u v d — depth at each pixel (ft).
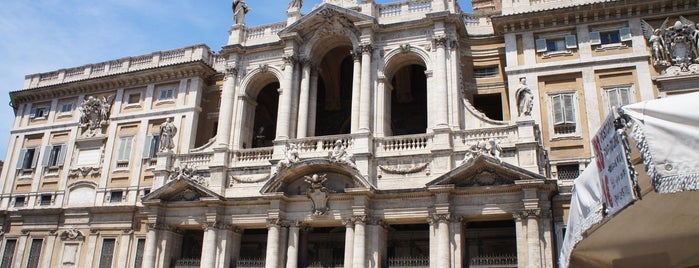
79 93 128.57
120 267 107.24
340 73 120.37
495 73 101.45
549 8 95.45
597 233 36.68
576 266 39.60
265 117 125.70
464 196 83.76
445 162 86.69
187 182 96.37
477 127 90.74
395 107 114.62
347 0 104.58
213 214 94.79
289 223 91.50
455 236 82.23
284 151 96.07
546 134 90.22
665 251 36.09
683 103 24.85
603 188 29.35
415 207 85.92
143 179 113.29
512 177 81.10
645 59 89.40
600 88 90.27
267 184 91.45
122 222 110.93
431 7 98.94
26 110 133.18
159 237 97.40
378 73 97.81
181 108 115.65
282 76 104.32
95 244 111.55
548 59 94.12
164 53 122.93
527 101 85.87
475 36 103.14
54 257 114.73
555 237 82.07
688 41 88.17
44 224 118.32
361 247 84.79
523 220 79.61
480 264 82.53
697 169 23.86
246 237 104.63
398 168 89.25
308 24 102.63
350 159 90.53
